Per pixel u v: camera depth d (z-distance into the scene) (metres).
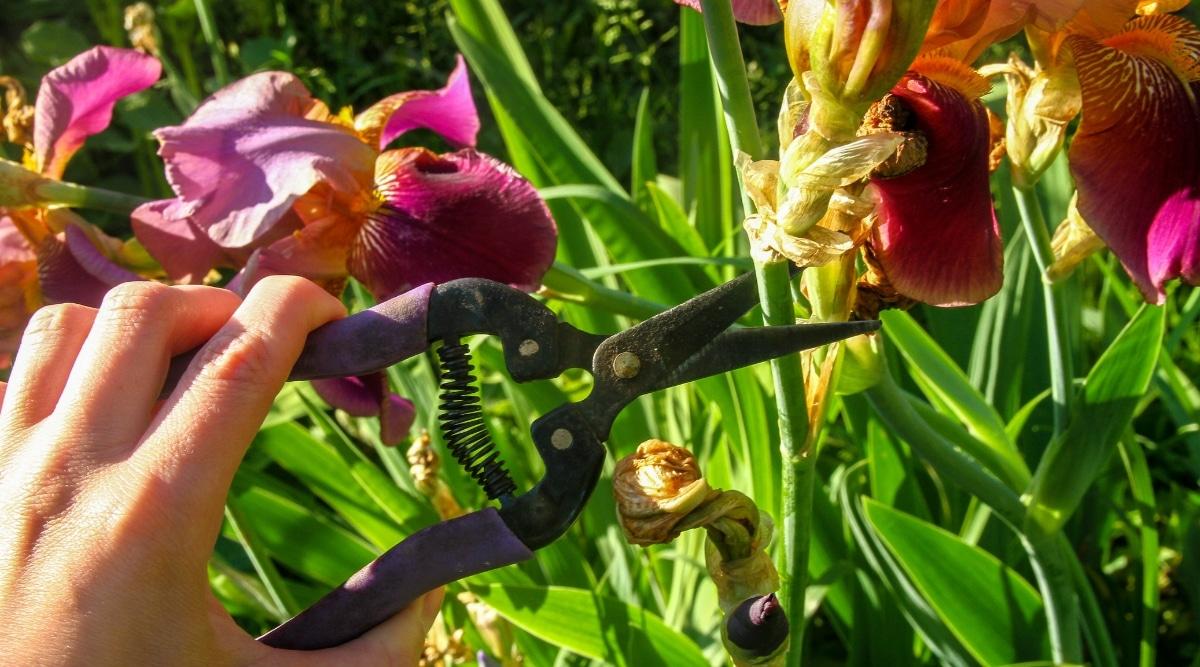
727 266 0.71
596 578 0.71
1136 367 0.42
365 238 0.46
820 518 0.60
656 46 1.31
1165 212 0.35
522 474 0.69
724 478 0.63
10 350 0.48
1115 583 0.70
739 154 0.27
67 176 1.17
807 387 0.34
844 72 0.23
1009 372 0.64
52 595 0.23
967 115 0.34
